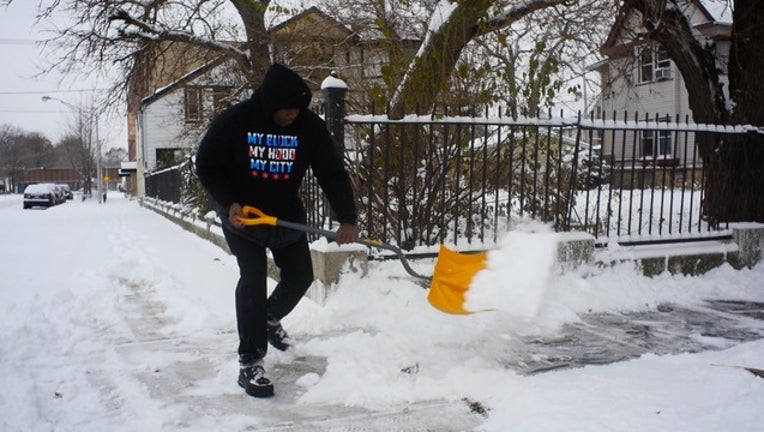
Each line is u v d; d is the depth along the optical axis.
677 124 6.39
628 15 8.07
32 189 36.81
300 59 11.35
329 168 3.87
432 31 6.69
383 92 6.57
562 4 7.76
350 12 9.05
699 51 7.48
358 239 3.84
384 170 5.67
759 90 7.00
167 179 19.05
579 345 4.44
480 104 6.70
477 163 6.57
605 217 8.62
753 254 6.55
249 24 12.48
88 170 64.00
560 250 5.68
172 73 14.66
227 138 3.58
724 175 6.80
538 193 7.02
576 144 6.09
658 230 7.01
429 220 5.93
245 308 3.64
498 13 7.32
